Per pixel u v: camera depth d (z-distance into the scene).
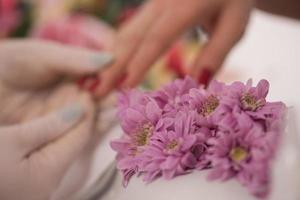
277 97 0.49
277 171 0.33
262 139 0.33
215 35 0.64
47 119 0.58
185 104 0.38
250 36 0.79
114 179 0.46
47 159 0.55
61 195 0.53
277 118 0.35
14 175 0.53
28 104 0.65
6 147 0.54
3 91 0.65
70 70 0.65
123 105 0.43
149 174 0.37
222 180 0.33
